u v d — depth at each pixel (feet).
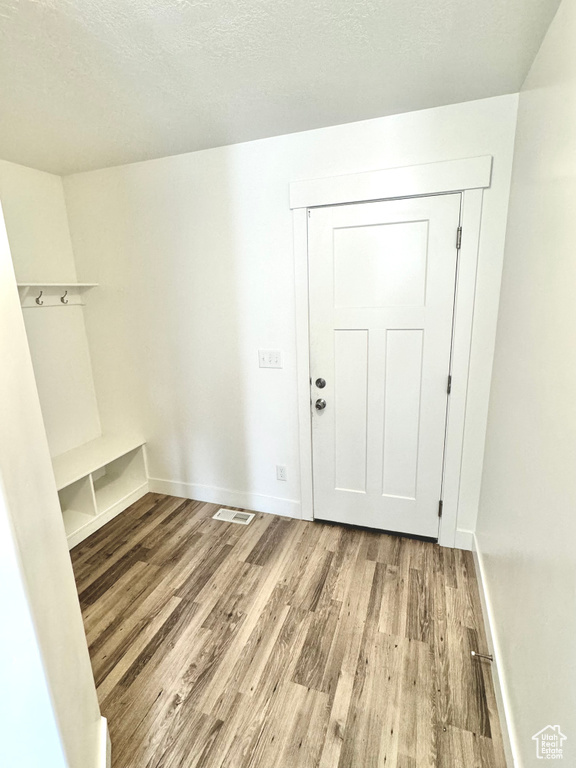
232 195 7.22
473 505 6.93
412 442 7.08
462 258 6.05
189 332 8.29
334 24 3.84
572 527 2.78
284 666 4.99
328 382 7.38
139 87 4.92
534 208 4.26
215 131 6.34
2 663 2.87
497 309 6.04
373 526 7.77
